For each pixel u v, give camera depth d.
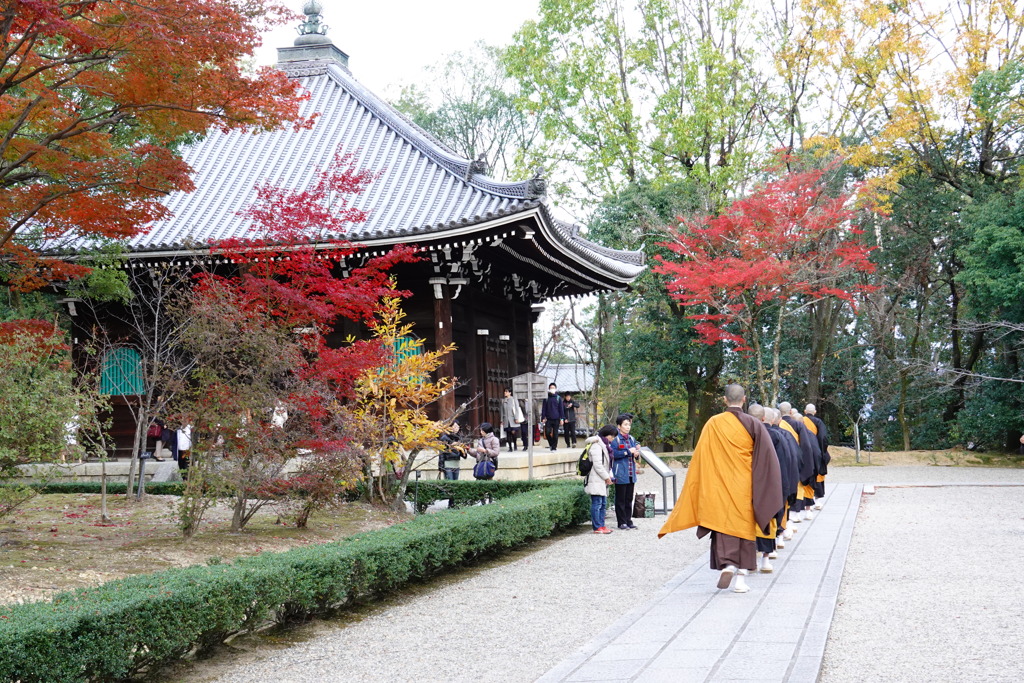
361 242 21.50
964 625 7.70
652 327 40.41
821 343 38.34
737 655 6.60
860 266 28.22
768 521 9.03
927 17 32.38
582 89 37.66
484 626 8.51
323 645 7.98
